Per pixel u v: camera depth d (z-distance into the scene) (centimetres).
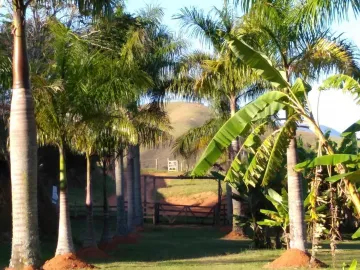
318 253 1895
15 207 1279
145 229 3209
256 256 1906
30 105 1279
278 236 2191
